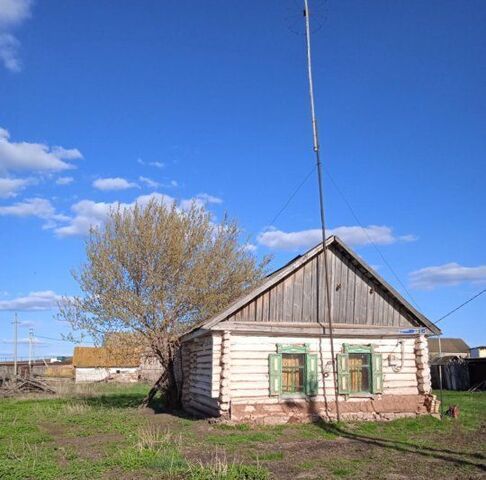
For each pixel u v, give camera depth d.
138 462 12.01
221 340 19.05
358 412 19.97
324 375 19.89
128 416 21.78
